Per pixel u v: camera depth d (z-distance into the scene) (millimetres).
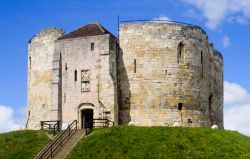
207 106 76625
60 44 72000
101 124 67500
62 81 71250
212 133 60844
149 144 55875
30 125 77875
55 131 63781
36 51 78625
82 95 69625
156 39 71562
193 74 73312
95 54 69562
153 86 70562
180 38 72625
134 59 71250
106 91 68438
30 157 55719
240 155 55375
